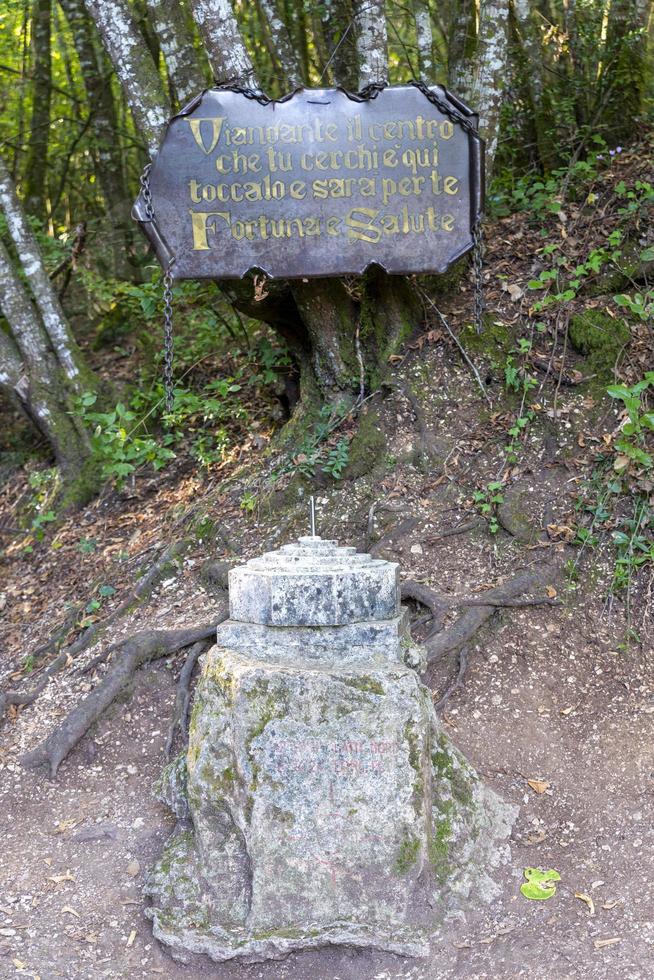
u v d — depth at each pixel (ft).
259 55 34.14
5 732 17.48
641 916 12.99
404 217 17.76
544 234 23.36
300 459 20.75
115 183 34.96
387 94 17.58
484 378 21.07
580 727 15.93
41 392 25.59
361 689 12.96
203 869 13.38
